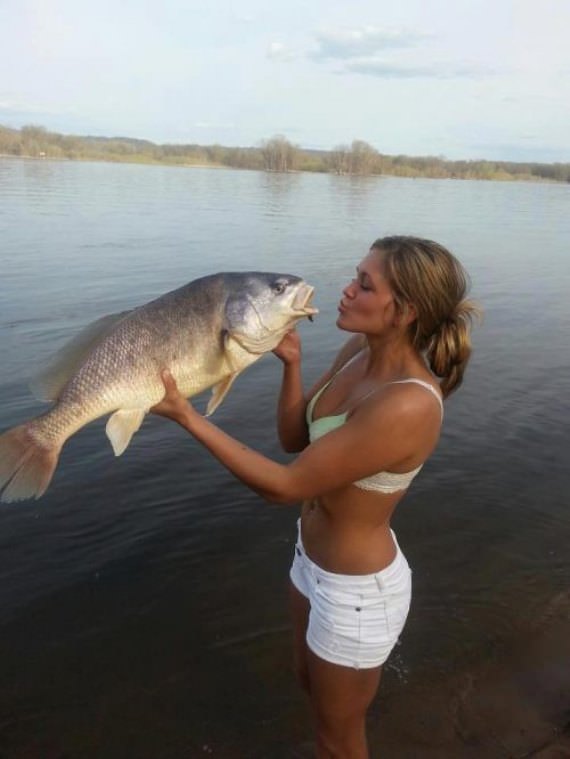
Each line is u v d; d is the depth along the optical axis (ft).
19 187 132.77
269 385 26.78
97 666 13.03
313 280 50.67
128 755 11.27
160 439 21.61
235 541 16.85
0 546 16.08
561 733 11.53
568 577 16.10
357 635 8.34
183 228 81.30
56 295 41.04
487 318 41.47
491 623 14.51
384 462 7.58
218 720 12.00
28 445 8.55
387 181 285.64
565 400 27.37
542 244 83.97
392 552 8.57
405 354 8.11
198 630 14.05
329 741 8.96
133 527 17.10
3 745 11.29
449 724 11.80
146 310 8.42
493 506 18.99
